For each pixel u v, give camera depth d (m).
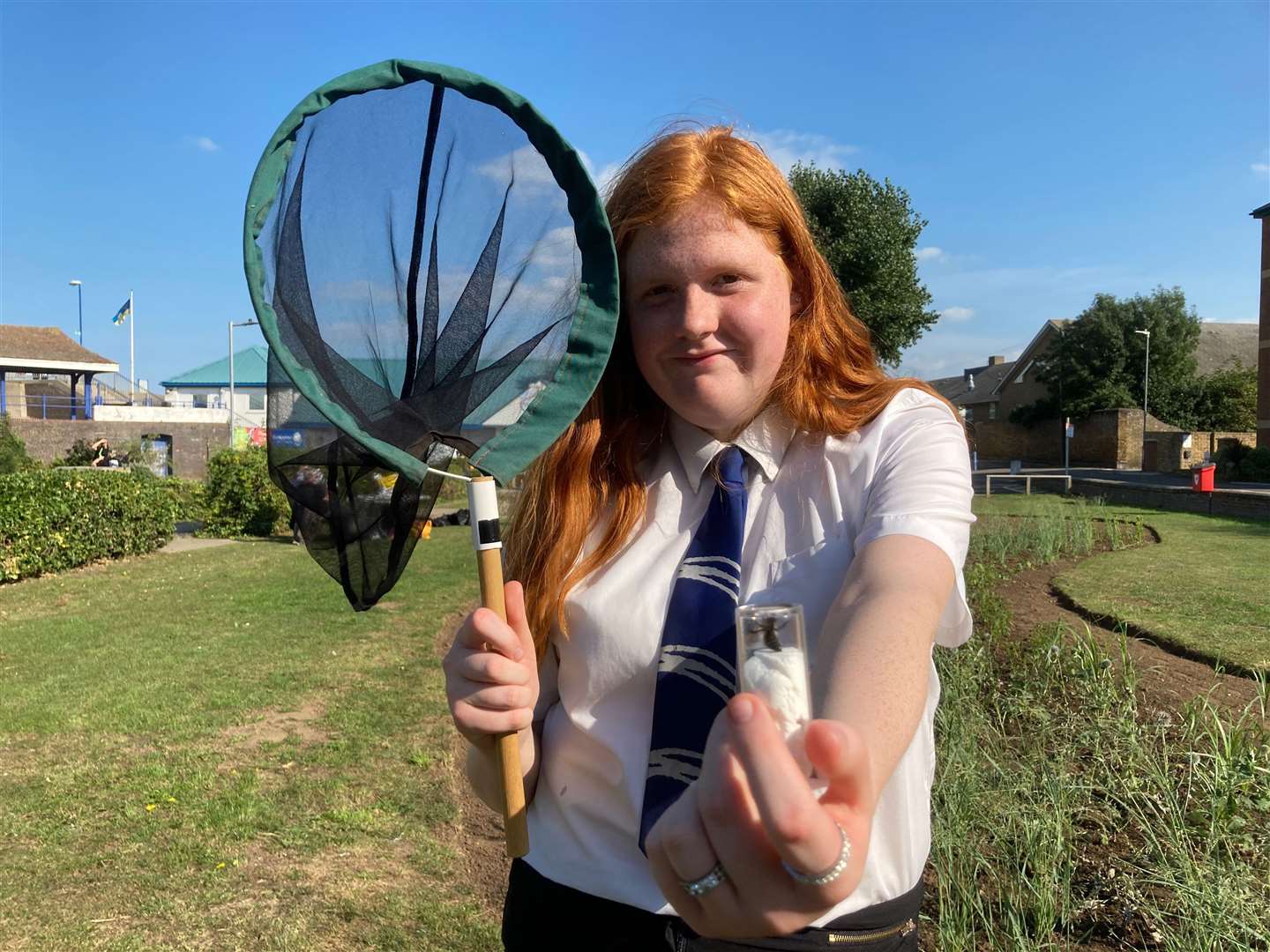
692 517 1.30
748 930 0.68
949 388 74.44
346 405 1.13
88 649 7.47
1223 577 9.32
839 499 1.21
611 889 1.24
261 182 1.09
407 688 6.27
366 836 4.14
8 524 10.92
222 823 4.25
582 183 1.23
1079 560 11.01
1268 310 34.22
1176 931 2.72
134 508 13.29
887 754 0.78
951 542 1.05
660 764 1.16
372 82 1.19
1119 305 50.97
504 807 1.15
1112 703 4.16
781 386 1.27
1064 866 3.03
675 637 1.20
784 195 1.27
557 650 1.35
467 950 3.30
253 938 3.39
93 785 4.68
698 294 1.20
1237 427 49.28
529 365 1.23
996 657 5.39
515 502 1.46
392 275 1.23
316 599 9.63
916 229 30.00
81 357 39.50
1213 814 2.87
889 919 1.18
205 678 6.56
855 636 0.90
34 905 3.60
